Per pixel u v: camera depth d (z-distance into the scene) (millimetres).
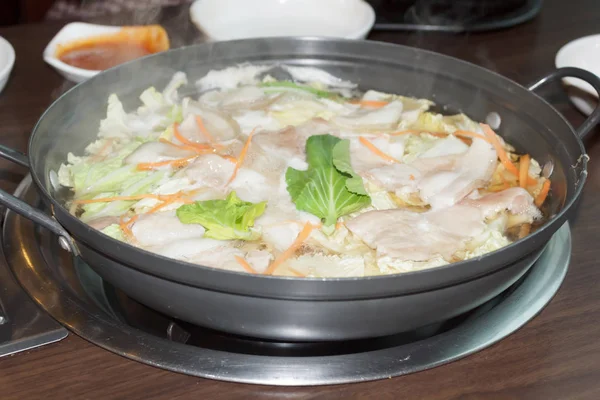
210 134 1025
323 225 948
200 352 885
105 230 942
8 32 1255
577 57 1166
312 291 835
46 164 976
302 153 1007
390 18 1273
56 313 911
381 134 1032
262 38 1098
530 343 909
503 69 1216
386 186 989
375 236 938
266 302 850
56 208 880
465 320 946
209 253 920
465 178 988
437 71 1084
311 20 1241
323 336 878
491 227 958
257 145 1011
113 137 1043
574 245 1000
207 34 1180
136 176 993
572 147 969
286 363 878
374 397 870
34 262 950
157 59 1069
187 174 982
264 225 941
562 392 877
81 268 974
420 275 838
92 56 1174
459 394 873
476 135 1022
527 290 941
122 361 890
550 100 1178
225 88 1105
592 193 1057
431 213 963
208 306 863
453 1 1292
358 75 1112
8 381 875
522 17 1289
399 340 939
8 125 1115
